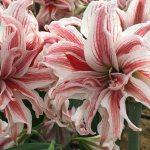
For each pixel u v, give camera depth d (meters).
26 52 0.67
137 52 0.62
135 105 0.76
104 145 0.84
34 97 0.68
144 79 0.64
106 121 0.64
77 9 1.23
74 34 0.65
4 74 0.67
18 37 0.65
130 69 0.63
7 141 0.82
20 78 0.69
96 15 0.61
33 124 0.88
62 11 1.21
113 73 0.64
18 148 0.79
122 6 0.96
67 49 0.64
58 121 0.76
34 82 0.68
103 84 0.65
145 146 1.50
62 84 0.64
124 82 0.62
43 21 1.19
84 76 0.65
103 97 0.64
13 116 0.67
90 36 0.62
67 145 0.99
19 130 0.70
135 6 0.70
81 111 0.65
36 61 0.68
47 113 0.73
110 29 0.62
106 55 0.64
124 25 0.71
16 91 0.69
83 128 0.73
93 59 0.64
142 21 0.71
